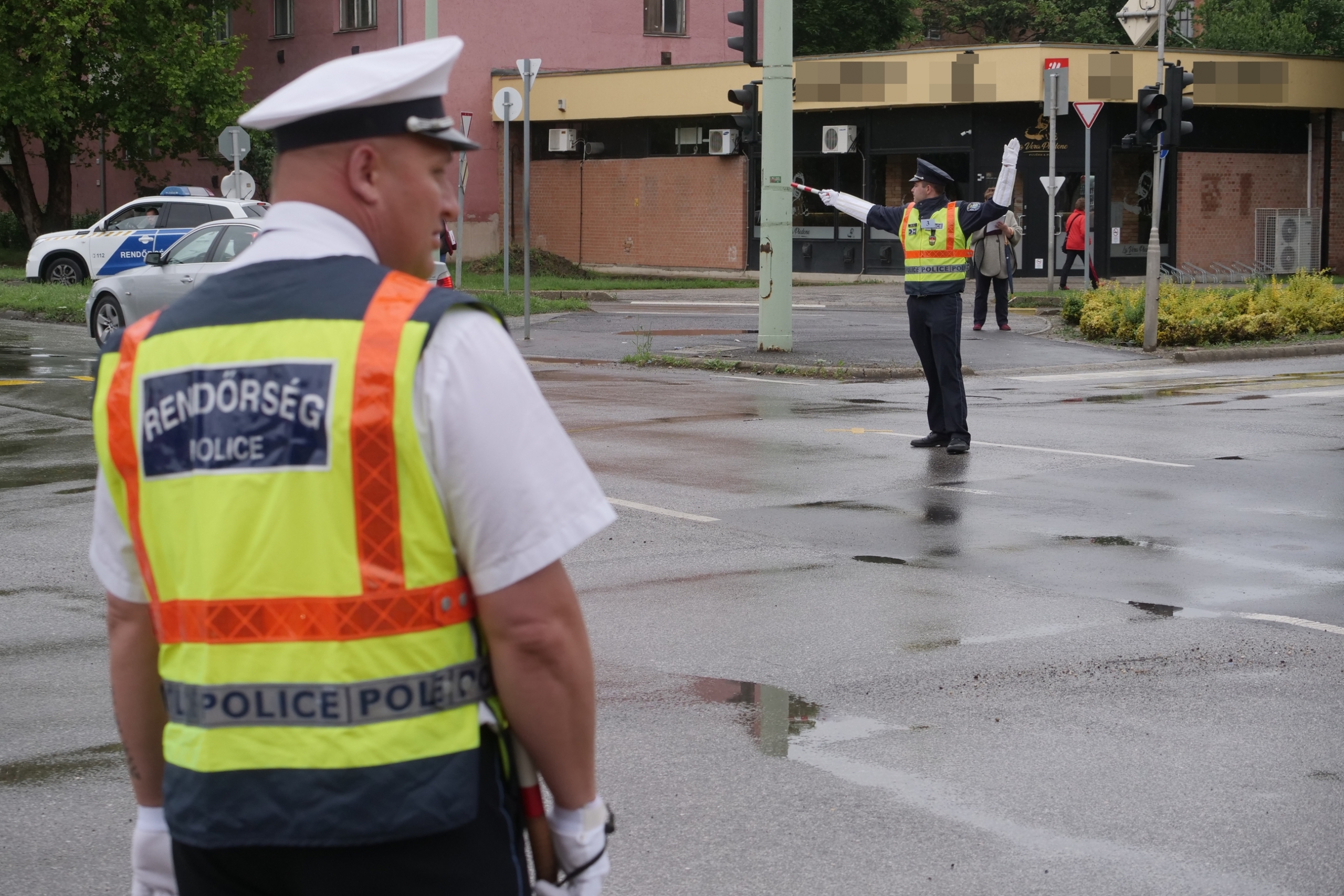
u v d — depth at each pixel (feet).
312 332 5.99
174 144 127.54
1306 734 16.47
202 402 6.08
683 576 23.84
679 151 126.11
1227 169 114.83
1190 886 12.62
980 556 25.41
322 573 5.93
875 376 54.39
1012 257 72.43
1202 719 16.97
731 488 31.50
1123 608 21.99
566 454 6.18
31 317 77.71
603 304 90.68
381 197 6.38
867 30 153.28
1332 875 12.85
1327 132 117.60
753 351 60.23
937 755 15.80
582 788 6.44
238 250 61.93
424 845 6.03
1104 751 15.94
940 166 113.09
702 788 14.87
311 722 5.95
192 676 6.10
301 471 5.92
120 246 89.56
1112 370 59.11
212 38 131.03
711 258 124.98
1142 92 63.57
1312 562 25.07
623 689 18.08
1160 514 29.07
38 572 24.52
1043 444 37.96
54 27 114.52
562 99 129.39
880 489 31.55
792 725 16.74
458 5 131.13
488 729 6.31
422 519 5.96
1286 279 116.16
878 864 13.08
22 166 127.54
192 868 6.29
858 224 116.88
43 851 13.56
